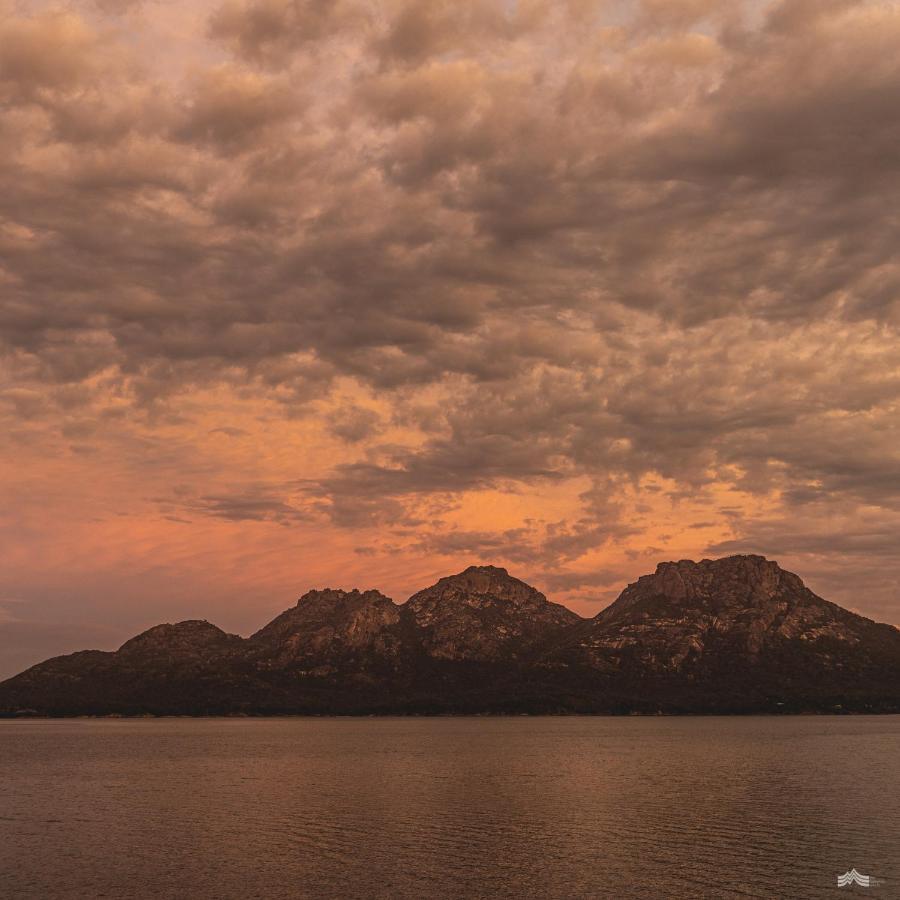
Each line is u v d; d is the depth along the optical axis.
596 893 69.88
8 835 96.12
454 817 106.50
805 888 70.94
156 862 81.31
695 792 130.00
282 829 98.38
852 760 186.75
